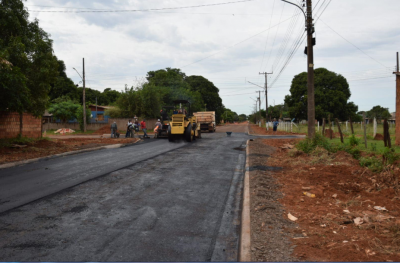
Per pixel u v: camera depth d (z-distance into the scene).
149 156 12.43
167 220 4.85
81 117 39.59
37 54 15.74
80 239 4.05
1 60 11.87
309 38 14.41
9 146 13.55
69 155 12.96
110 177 8.16
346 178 7.14
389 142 11.45
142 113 39.03
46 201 5.87
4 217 4.93
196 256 3.60
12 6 14.87
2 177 8.18
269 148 14.54
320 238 3.71
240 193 6.66
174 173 8.78
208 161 11.12
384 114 69.94
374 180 6.57
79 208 5.43
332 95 49.56
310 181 7.04
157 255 3.61
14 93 12.63
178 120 19.45
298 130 34.09
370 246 3.42
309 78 14.43
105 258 3.51
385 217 4.34
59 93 54.22
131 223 4.68
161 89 44.50
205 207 5.59
